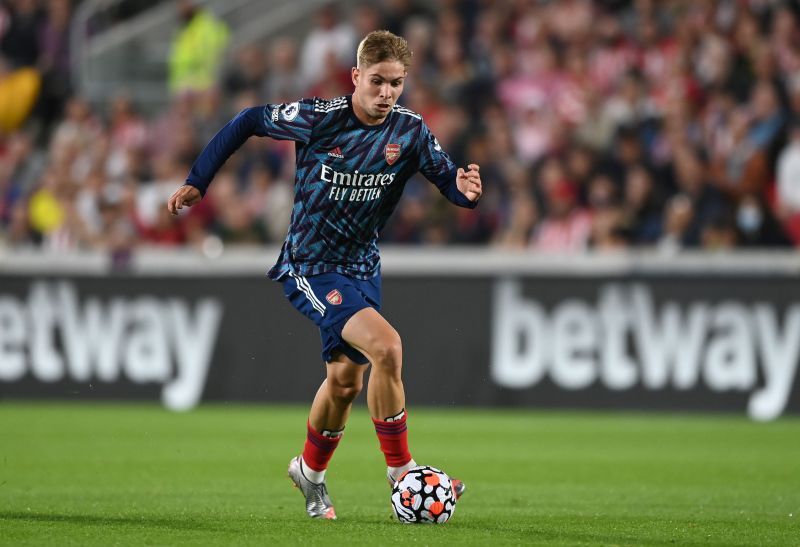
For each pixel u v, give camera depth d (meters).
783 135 49.72
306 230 19.98
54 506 21.75
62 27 66.56
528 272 45.84
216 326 47.91
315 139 19.59
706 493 25.22
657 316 44.44
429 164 20.17
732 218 47.69
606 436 37.59
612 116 52.66
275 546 16.55
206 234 53.34
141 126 60.16
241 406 47.38
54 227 56.84
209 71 64.50
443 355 46.38
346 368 19.53
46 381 49.12
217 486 25.80
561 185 49.94
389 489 25.67
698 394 43.94
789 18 54.25
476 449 34.19
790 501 23.86
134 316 48.56
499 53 58.16
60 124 65.94
